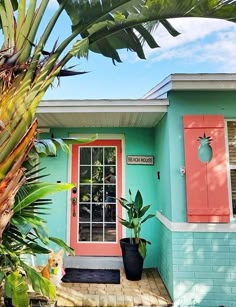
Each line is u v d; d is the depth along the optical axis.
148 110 3.83
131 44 2.60
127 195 4.90
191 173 3.60
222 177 3.58
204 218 3.52
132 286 3.87
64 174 4.92
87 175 4.98
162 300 3.46
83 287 3.81
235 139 3.74
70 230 4.83
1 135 1.74
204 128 3.67
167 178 3.83
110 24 2.14
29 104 1.83
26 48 1.88
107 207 4.93
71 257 4.69
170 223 3.62
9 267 2.32
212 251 3.47
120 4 2.10
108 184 4.98
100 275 4.29
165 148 3.96
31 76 1.88
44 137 4.90
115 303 3.37
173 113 3.74
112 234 4.86
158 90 4.36
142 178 4.93
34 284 2.20
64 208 4.86
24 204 2.23
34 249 2.47
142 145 4.98
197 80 3.57
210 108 3.71
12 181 1.79
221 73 3.56
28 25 1.91
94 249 4.80
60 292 3.62
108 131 5.00
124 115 4.07
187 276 3.46
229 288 3.41
